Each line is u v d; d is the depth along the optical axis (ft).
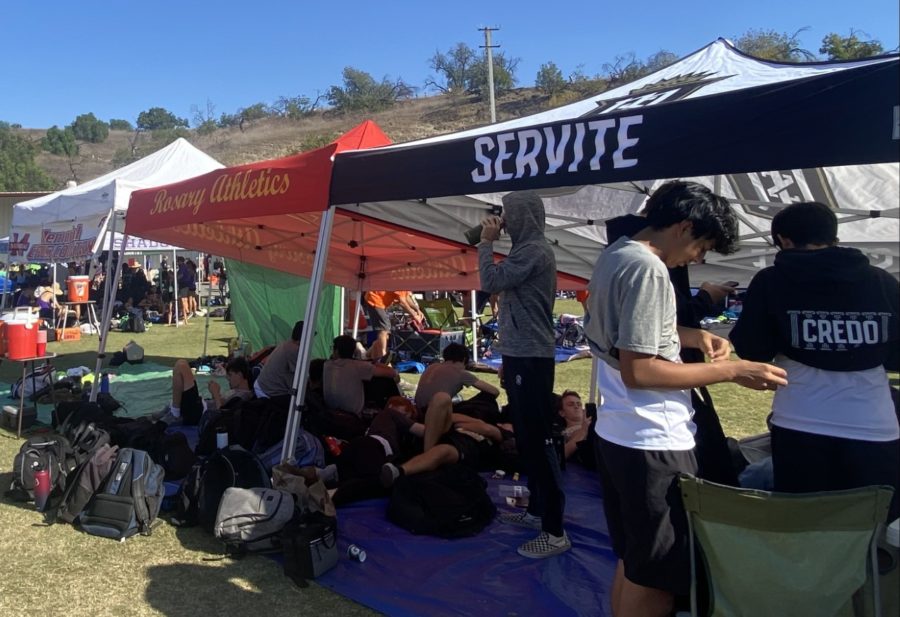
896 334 7.72
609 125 9.09
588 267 22.54
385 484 14.90
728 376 6.99
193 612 10.63
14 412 21.85
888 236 13.57
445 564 12.23
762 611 6.90
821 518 6.76
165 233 23.86
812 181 12.62
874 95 6.95
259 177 16.12
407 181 12.39
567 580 11.69
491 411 18.99
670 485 7.17
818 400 7.86
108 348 42.57
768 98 7.69
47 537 13.41
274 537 12.58
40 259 29.76
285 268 27.73
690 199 7.25
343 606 10.88
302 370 15.25
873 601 6.77
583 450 18.20
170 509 14.85
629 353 6.98
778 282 7.98
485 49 112.68
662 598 7.55
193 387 22.43
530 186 10.06
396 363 36.11
